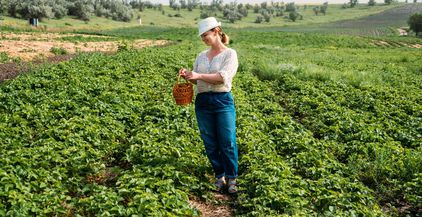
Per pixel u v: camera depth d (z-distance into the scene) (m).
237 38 73.56
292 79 20.25
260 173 7.75
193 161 8.46
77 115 11.47
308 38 78.94
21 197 6.43
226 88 7.45
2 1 89.56
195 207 7.17
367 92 16.98
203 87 7.47
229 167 7.68
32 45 33.78
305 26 155.25
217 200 7.65
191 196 7.65
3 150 8.34
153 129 9.98
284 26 156.50
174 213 6.57
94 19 117.19
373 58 41.22
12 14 91.38
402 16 187.38
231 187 7.77
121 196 7.02
